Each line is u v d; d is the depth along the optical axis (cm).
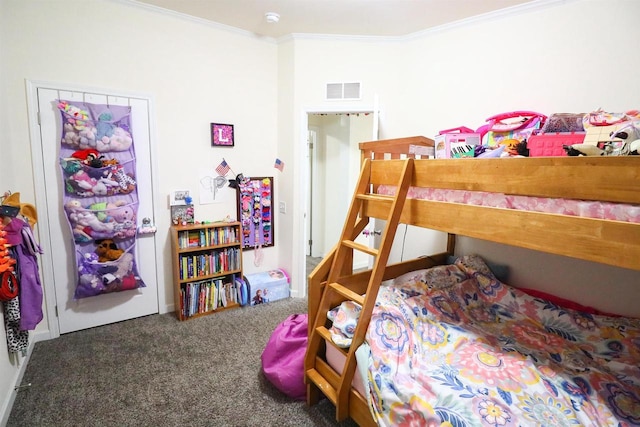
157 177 285
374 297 157
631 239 94
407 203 161
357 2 247
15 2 218
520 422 120
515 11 236
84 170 245
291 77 324
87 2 242
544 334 192
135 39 264
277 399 193
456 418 119
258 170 344
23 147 229
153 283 295
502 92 247
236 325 282
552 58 222
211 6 264
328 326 191
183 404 187
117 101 261
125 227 264
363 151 210
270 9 265
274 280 335
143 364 222
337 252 181
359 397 157
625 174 96
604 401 136
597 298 208
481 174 131
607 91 203
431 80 288
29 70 226
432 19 268
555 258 223
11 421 172
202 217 314
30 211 215
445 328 183
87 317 267
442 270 231
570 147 130
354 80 315
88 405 184
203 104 303
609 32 200
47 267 245
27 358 220
